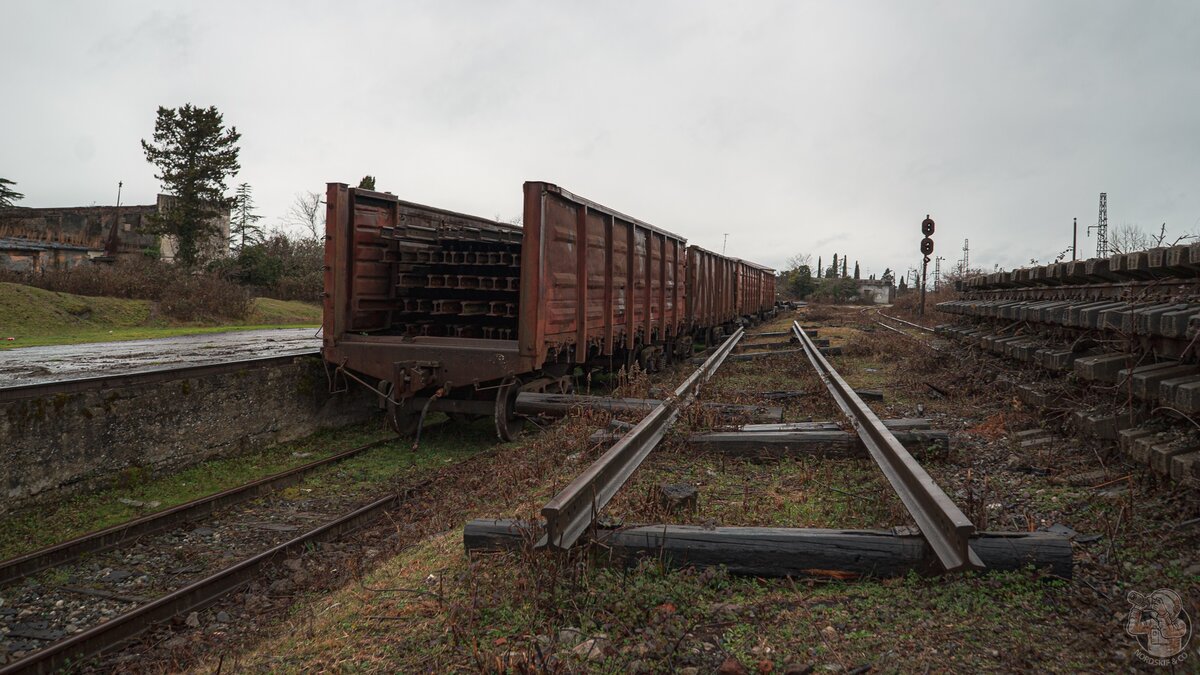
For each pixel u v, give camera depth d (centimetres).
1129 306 614
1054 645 288
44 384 681
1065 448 616
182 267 3089
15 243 3150
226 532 650
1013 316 991
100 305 2295
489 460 816
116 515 678
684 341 1789
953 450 640
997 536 358
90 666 441
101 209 4222
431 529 566
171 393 803
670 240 1538
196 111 3406
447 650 316
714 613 330
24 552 587
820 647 295
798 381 1177
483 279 954
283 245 3944
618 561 385
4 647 457
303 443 980
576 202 948
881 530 379
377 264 1021
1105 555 380
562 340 949
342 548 600
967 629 304
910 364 1289
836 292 6662
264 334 1866
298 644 369
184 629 480
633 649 300
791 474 593
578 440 743
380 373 934
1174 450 467
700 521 457
